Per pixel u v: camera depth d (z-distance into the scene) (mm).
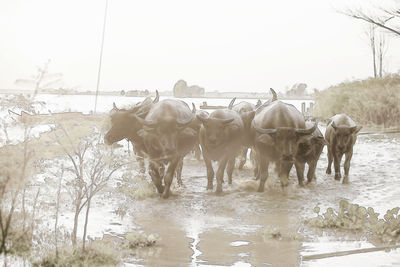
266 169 10578
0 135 8852
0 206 6152
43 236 6863
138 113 11445
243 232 7621
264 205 9430
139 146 11656
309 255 6410
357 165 13727
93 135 10977
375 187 10891
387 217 7750
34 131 9672
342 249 6715
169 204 9469
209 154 10703
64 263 5906
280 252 6602
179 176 11195
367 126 23562
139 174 11461
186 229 7785
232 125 10578
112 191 10039
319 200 9812
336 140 11719
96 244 6465
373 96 24406
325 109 26266
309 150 10852
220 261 6238
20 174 6227
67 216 8148
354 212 8062
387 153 15547
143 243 6875
